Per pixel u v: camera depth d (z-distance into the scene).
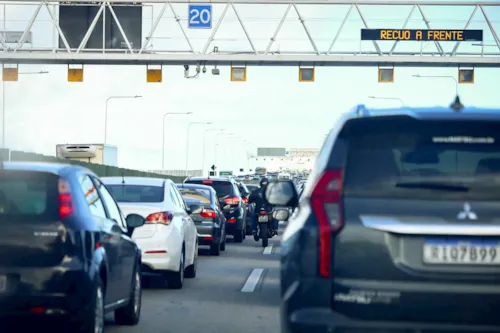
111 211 12.33
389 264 6.53
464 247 6.53
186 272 20.08
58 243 10.02
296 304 6.64
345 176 6.75
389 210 6.58
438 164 6.92
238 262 24.83
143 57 52.47
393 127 6.89
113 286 11.55
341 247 6.58
